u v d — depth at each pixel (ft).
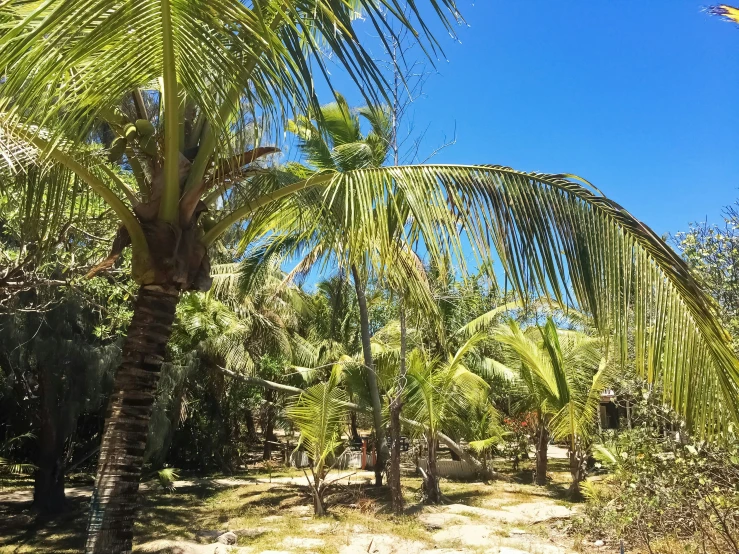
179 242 12.79
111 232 21.89
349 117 33.40
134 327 12.60
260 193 15.92
